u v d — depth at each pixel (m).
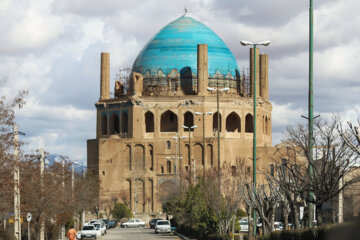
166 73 145.88
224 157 138.62
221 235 64.75
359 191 51.31
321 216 40.41
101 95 148.25
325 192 39.59
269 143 150.62
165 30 150.00
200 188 86.94
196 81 145.62
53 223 74.12
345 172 41.66
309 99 39.91
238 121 142.75
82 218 108.44
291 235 40.53
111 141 141.75
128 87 150.00
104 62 147.88
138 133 141.75
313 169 40.78
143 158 141.50
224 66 146.62
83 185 99.88
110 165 141.62
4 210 52.75
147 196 141.50
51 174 71.12
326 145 42.81
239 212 106.62
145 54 148.62
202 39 148.00
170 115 145.25
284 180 46.06
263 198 56.62
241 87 148.62
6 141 47.31
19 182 51.38
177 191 103.56
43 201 64.12
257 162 129.12
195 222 83.94
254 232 55.06
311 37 39.81
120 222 135.12
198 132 140.00
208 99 140.00
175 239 79.00
